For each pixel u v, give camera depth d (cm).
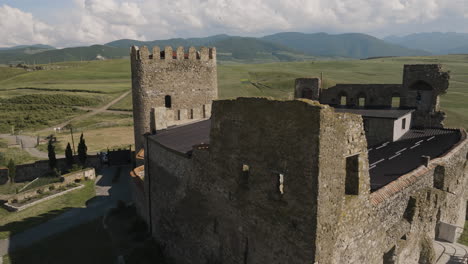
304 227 1093
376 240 1402
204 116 3662
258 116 1265
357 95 3706
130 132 7988
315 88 3969
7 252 2402
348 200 1215
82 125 9012
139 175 3066
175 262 2056
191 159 1778
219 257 1614
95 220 2964
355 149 1216
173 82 3428
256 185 1312
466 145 2542
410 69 3219
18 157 5853
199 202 1738
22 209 3447
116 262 2156
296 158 1105
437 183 1988
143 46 3250
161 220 2241
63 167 5062
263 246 1299
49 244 2505
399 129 2933
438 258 1888
